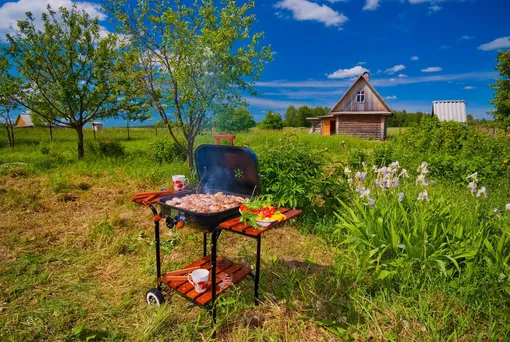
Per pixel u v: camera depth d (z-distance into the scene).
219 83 6.97
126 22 6.71
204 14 6.69
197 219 2.28
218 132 8.05
